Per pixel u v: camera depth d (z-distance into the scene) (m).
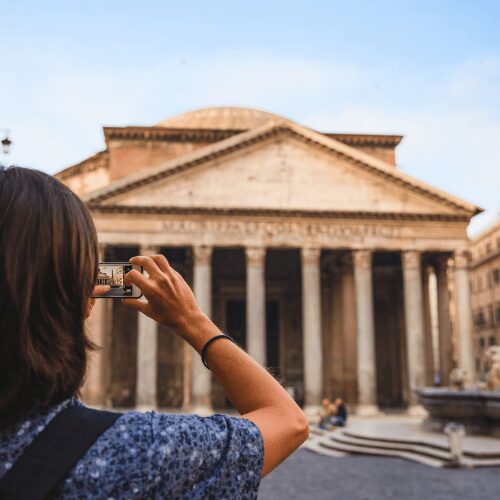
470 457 23.02
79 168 57.34
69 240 1.69
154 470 1.48
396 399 57.53
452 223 46.91
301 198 45.91
